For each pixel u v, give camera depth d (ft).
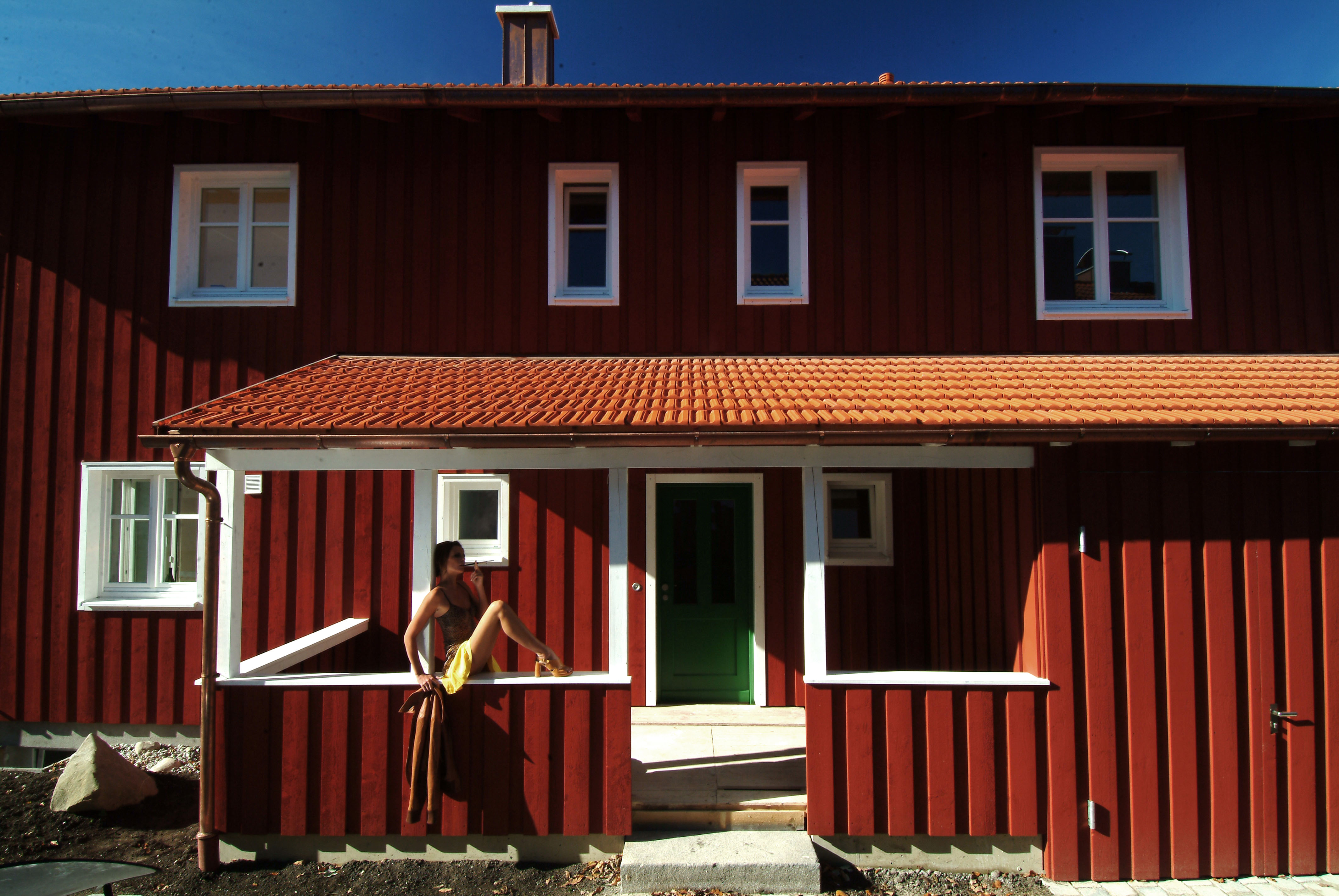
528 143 24.68
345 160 24.48
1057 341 23.91
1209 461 16.47
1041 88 22.54
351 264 24.26
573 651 23.90
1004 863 15.78
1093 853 15.60
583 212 25.57
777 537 24.50
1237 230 23.94
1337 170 24.12
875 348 24.08
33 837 17.53
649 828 16.29
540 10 28.96
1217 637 16.10
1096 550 16.14
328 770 15.98
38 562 23.27
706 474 24.71
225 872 15.71
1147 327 23.84
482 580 19.57
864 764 15.78
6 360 23.75
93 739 19.79
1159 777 15.80
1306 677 16.07
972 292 24.11
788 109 24.62
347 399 18.29
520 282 24.41
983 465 16.57
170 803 19.58
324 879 15.37
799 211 24.61
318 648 19.69
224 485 18.83
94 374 23.75
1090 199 25.04
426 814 15.89
